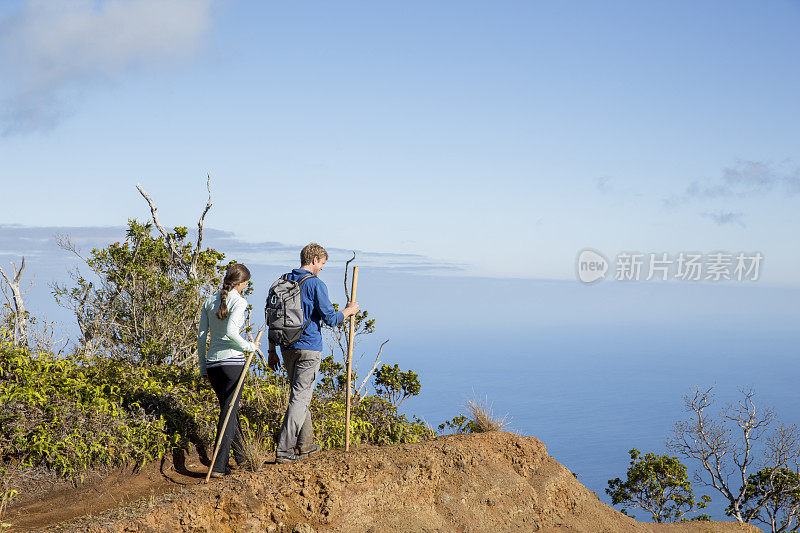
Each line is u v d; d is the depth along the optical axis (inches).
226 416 231.0
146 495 217.6
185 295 415.8
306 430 250.2
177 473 242.5
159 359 387.2
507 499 234.7
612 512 263.3
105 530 176.6
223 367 233.5
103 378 282.8
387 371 426.3
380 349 433.1
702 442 873.5
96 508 205.9
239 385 234.8
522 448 260.8
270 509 200.5
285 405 286.4
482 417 288.5
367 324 414.6
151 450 243.4
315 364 243.8
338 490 212.8
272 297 242.2
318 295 240.5
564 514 244.8
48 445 219.0
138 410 258.1
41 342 327.0
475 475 234.7
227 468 231.3
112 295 417.1
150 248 430.0
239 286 234.2
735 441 869.2
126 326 405.1
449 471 234.1
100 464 232.8
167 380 304.2
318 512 206.1
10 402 227.9
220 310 229.1
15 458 219.1
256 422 275.1
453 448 241.9
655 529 273.3
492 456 248.4
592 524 246.8
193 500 195.5
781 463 840.9
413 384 423.8
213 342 236.5
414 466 228.4
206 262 447.8
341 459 226.5
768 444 850.1
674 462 799.7
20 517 197.5
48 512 202.1
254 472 218.8
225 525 193.2
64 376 262.7
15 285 355.9
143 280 412.8
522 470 253.4
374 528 206.4
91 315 404.5
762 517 853.2
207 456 259.3
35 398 237.8
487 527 221.9
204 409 272.2
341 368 398.3
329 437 284.7
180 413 264.8
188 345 410.6
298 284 241.3
